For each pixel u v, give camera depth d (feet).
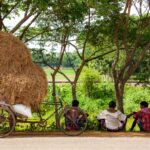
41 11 53.16
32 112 45.68
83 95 110.93
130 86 111.45
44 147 36.86
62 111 46.75
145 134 46.98
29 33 58.75
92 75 112.06
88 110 99.09
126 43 56.85
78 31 57.52
